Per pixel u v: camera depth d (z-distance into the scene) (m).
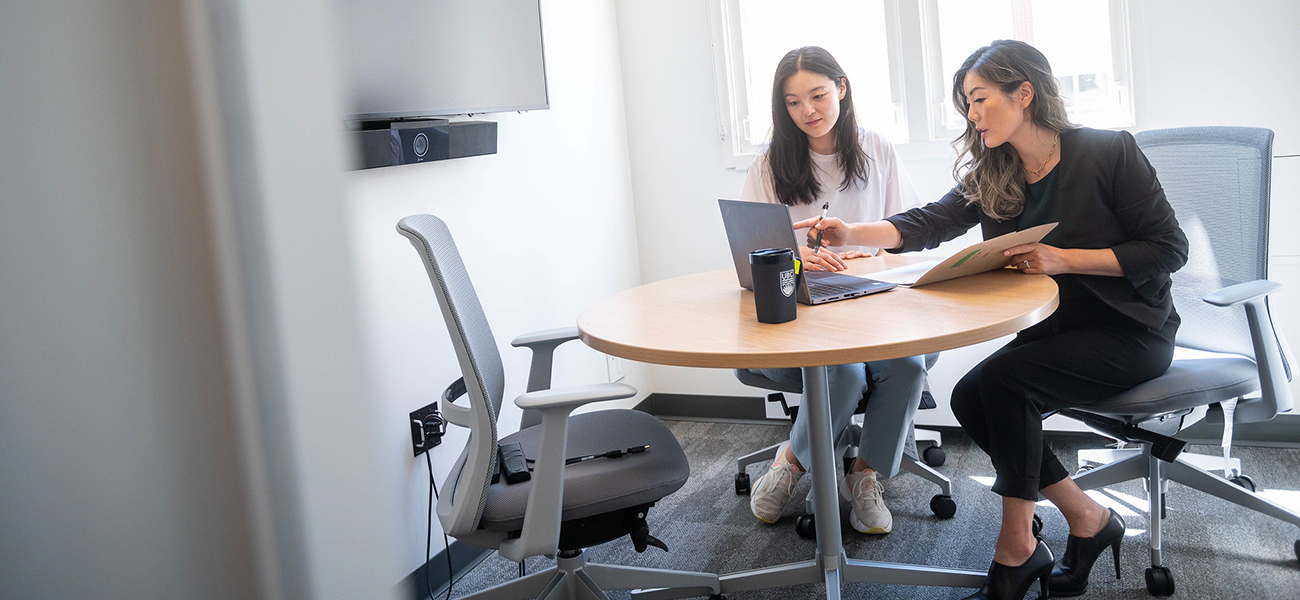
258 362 0.38
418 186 2.25
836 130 2.56
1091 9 2.69
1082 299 1.95
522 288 2.71
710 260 3.35
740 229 1.93
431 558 2.27
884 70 2.99
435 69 2.11
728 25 3.16
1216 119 2.60
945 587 2.03
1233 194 1.98
